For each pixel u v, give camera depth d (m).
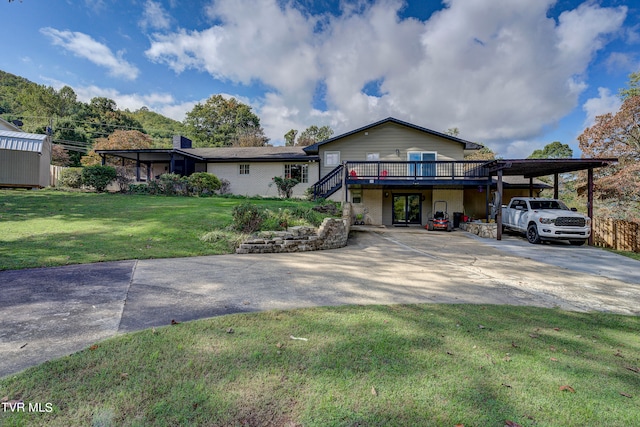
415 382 2.21
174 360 2.39
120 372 2.20
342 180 15.39
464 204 18.19
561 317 3.82
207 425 1.71
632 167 12.65
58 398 1.90
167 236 7.53
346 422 1.78
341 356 2.55
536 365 2.54
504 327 3.38
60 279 4.54
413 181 14.59
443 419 1.84
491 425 1.81
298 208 10.37
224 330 3.00
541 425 1.83
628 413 1.97
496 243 11.06
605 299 4.77
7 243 6.25
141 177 19.94
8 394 1.91
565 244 11.19
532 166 12.27
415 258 7.77
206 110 49.00
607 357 2.76
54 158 29.64
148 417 1.76
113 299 3.81
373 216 17.53
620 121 14.01
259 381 2.15
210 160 19.38
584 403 2.06
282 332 3.00
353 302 4.09
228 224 8.56
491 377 2.33
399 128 17.56
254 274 5.41
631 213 13.78
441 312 3.78
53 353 2.45
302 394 2.02
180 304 3.75
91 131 42.06
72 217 8.80
